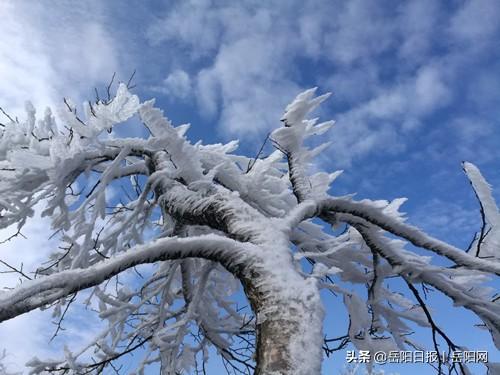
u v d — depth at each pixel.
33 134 4.12
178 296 5.79
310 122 4.11
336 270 2.81
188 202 3.78
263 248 2.94
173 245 2.79
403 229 3.89
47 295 2.53
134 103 3.25
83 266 4.21
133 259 2.69
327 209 3.92
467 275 4.17
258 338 2.45
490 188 3.96
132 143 4.52
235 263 2.85
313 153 4.16
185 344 5.37
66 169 3.83
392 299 4.47
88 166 4.28
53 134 4.07
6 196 4.05
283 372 2.12
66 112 3.32
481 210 3.94
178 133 3.45
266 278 2.67
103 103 3.40
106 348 4.41
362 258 4.48
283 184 4.97
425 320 4.30
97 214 4.17
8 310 2.36
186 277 5.08
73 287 2.50
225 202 3.52
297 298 2.49
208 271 4.43
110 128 3.37
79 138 3.54
